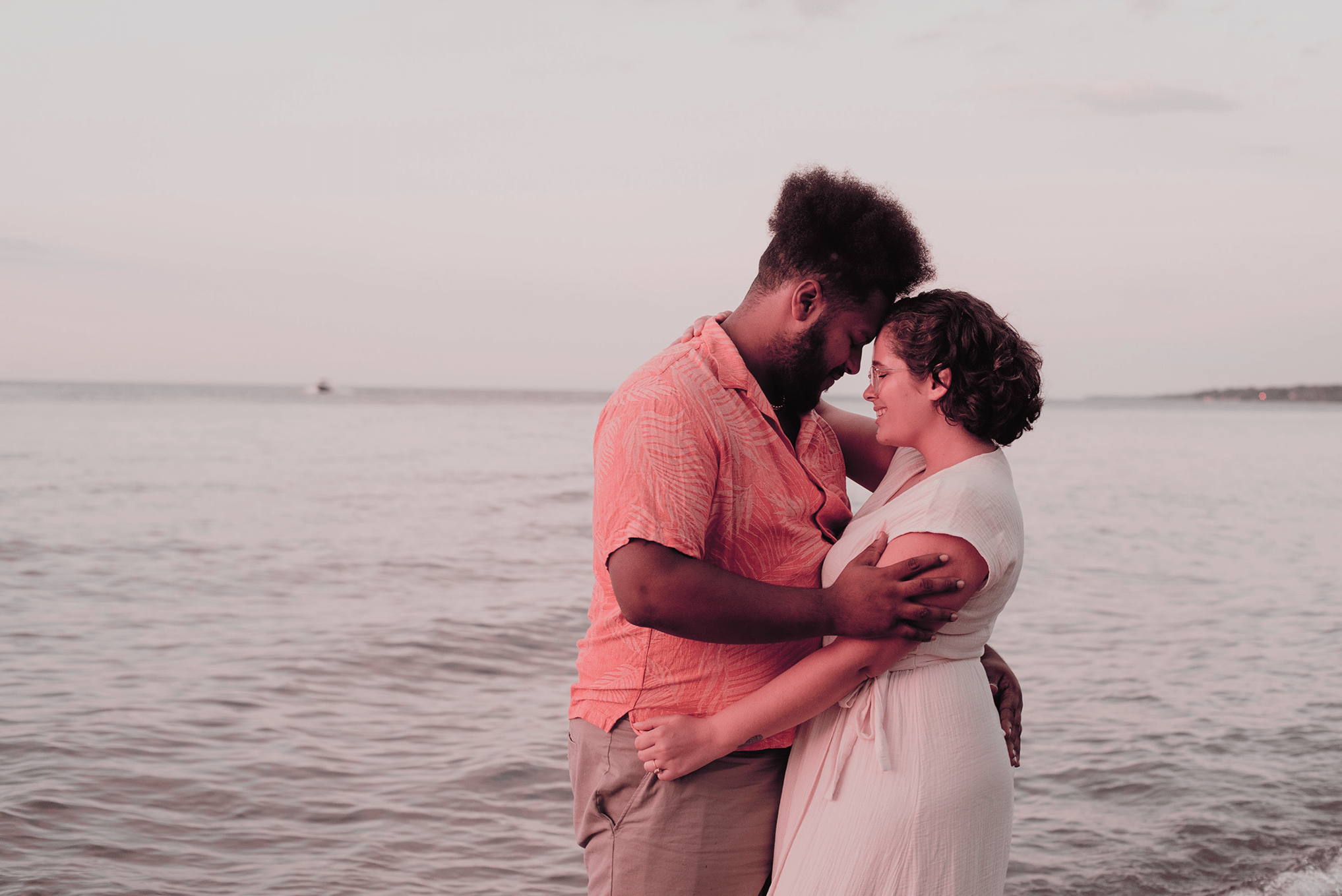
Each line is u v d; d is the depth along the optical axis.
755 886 2.06
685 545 1.74
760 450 1.89
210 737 5.38
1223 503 21.48
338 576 10.67
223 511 16.09
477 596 9.70
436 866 4.03
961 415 1.89
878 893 1.87
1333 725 5.93
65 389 180.38
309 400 117.50
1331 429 78.19
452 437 43.31
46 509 15.67
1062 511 19.75
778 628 1.73
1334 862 4.14
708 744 1.89
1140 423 93.88
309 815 4.45
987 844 1.92
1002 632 8.68
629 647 1.95
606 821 2.03
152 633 7.81
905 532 1.85
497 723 5.84
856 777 1.91
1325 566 12.79
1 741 5.15
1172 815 4.62
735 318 1.99
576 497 19.72
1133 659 7.65
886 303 1.94
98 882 3.74
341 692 6.38
